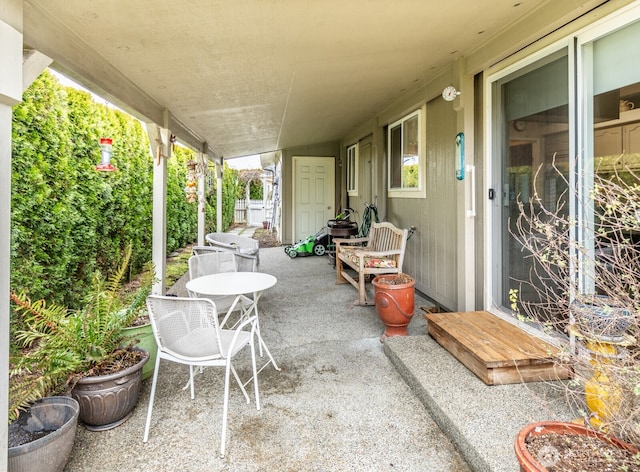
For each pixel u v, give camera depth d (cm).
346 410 225
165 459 186
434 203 416
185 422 216
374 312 408
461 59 325
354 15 232
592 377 159
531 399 210
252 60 294
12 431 183
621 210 152
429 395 218
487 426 187
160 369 281
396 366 274
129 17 204
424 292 448
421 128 437
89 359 204
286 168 905
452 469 177
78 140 376
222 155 905
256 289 255
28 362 190
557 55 240
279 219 1048
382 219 577
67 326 207
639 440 125
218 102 409
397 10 230
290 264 693
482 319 293
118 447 195
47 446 158
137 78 312
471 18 250
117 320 228
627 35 197
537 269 263
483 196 318
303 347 317
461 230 341
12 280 289
